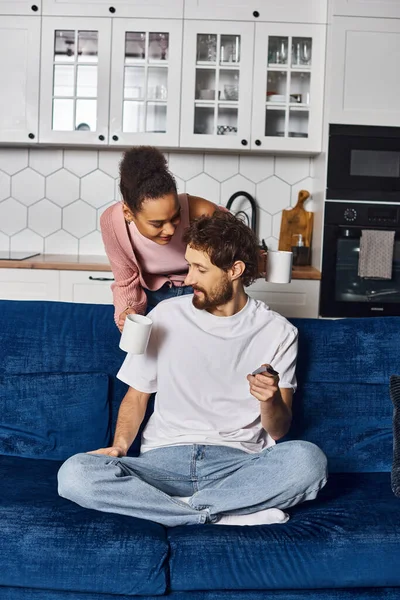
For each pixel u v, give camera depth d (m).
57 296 3.89
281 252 2.42
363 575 1.78
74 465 1.90
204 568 1.75
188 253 2.09
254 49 4.04
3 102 4.07
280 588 1.78
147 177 2.06
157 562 1.74
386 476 2.28
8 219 4.46
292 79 4.09
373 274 3.91
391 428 2.37
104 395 2.35
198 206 2.48
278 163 4.43
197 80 4.09
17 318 2.44
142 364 2.16
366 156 3.92
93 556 1.74
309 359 2.42
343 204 3.93
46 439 2.31
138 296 2.52
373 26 3.88
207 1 4.01
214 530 1.83
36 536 1.76
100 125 4.09
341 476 2.27
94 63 4.07
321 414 2.36
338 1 3.87
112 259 2.51
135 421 2.15
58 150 4.43
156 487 2.02
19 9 4.01
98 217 4.46
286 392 2.15
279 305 3.95
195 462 2.03
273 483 1.89
